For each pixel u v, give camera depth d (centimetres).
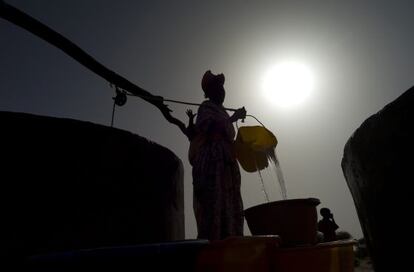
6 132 283
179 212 448
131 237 328
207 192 346
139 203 346
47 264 165
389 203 283
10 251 260
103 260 167
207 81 410
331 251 306
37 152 290
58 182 292
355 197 393
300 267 267
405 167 251
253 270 229
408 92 246
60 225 283
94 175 313
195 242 201
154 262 181
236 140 424
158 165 389
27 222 271
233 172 367
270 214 341
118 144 341
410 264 264
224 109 404
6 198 269
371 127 292
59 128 306
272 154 415
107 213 313
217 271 206
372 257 366
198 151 364
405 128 247
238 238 224
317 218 366
